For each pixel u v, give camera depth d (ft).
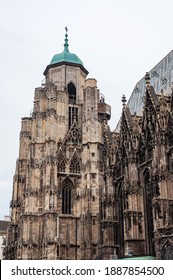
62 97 338.13
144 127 238.27
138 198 232.12
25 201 301.63
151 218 224.33
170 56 296.10
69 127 334.03
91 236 285.84
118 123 351.05
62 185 309.83
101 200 272.92
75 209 305.94
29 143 334.85
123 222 251.60
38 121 323.78
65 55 363.56
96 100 331.16
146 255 219.61
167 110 220.23
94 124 322.55
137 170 238.89
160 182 201.16
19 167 356.38
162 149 208.54
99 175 306.55
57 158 312.71
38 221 296.71
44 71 367.86
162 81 287.28
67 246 292.20
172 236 185.37
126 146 251.60
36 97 331.98
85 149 316.40
